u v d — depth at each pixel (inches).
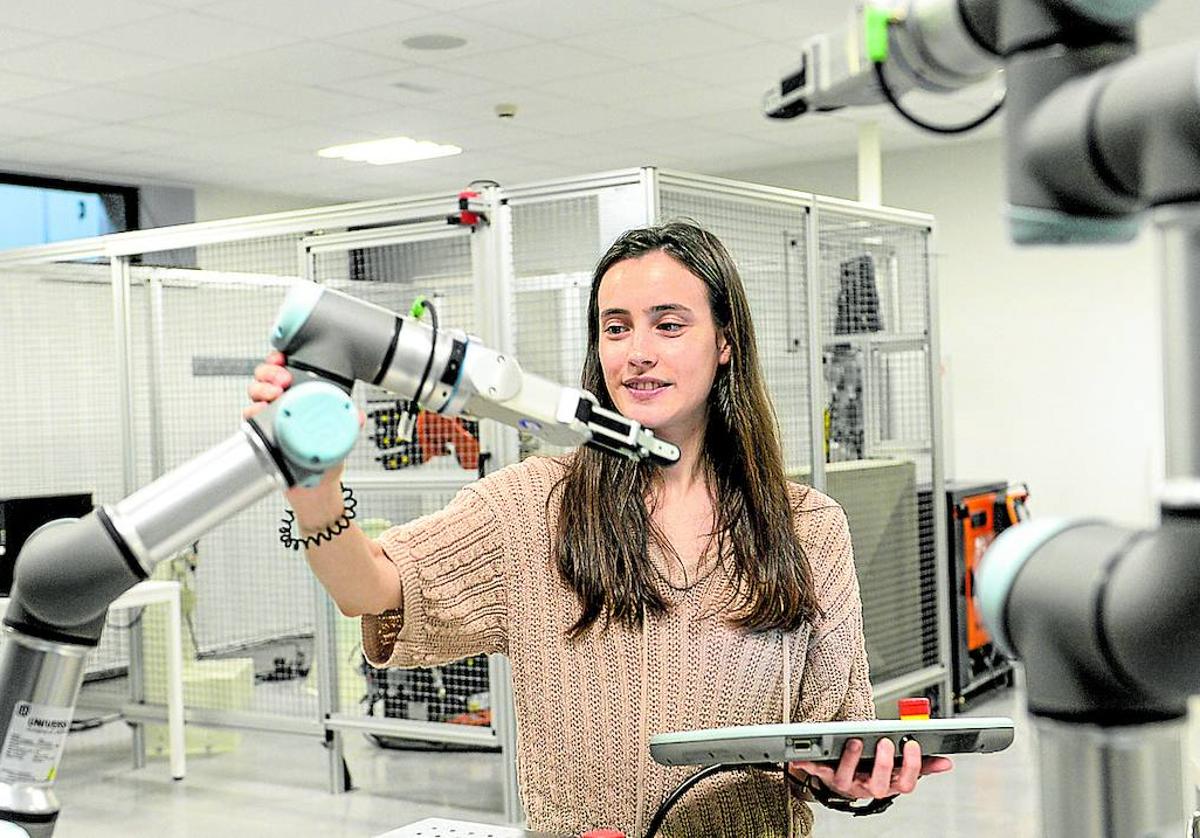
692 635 65.8
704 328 65.2
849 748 52.7
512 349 185.9
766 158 386.0
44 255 230.8
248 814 202.1
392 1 222.7
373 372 33.4
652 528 66.1
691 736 53.4
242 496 27.1
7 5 218.7
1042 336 359.9
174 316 245.3
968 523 255.1
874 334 236.5
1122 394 349.1
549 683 66.6
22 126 309.7
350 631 219.9
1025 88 15.4
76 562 25.9
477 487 68.2
